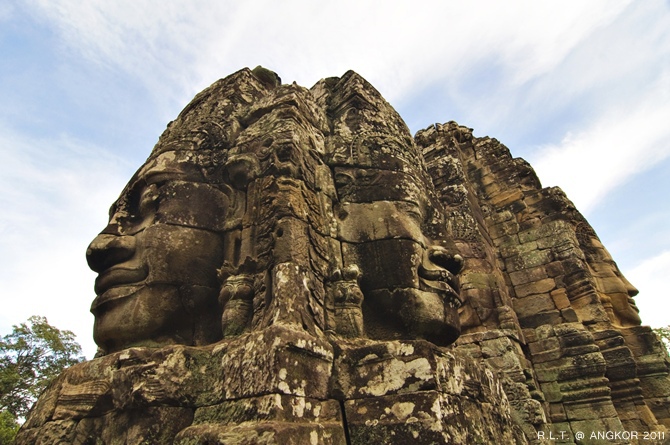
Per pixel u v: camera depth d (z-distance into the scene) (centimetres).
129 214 393
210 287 356
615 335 751
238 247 364
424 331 353
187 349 295
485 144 1132
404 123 557
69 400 306
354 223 397
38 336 2630
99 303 338
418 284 364
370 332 350
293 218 328
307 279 305
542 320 819
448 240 444
